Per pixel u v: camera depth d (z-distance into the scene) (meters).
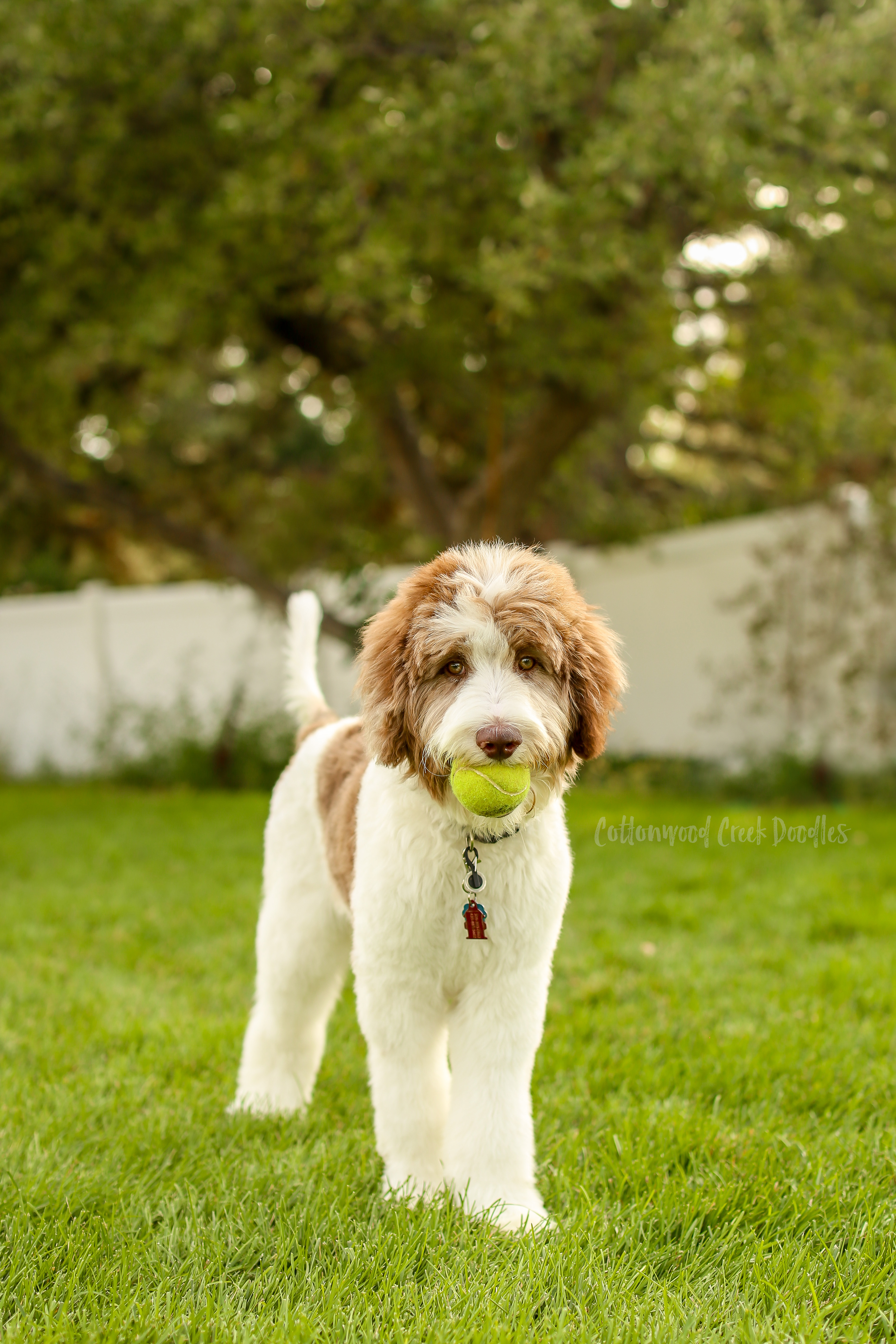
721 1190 2.55
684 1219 2.46
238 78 8.53
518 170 7.75
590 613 2.72
